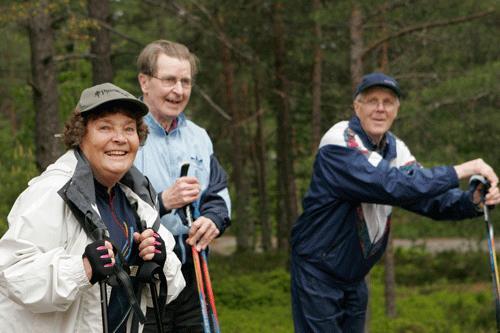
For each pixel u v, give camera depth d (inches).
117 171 119.0
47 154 353.1
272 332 485.4
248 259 836.6
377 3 374.3
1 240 110.2
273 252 887.1
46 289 106.8
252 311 566.3
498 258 674.8
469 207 194.1
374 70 473.4
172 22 614.2
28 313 112.2
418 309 560.7
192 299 165.3
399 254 885.8
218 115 766.5
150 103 163.8
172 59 161.3
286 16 597.9
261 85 665.0
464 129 418.9
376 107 189.8
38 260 107.9
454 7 390.3
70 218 113.2
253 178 1104.8
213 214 161.3
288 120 673.6
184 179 149.4
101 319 115.6
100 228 112.6
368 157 185.9
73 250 113.0
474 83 394.3
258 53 635.5
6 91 693.9
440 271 776.9
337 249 194.1
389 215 199.3
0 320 112.7
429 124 423.2
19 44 671.8
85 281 107.4
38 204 111.3
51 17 378.6
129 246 121.3
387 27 434.3
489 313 461.4
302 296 197.9
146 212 126.0
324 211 193.3
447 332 453.7
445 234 510.0
